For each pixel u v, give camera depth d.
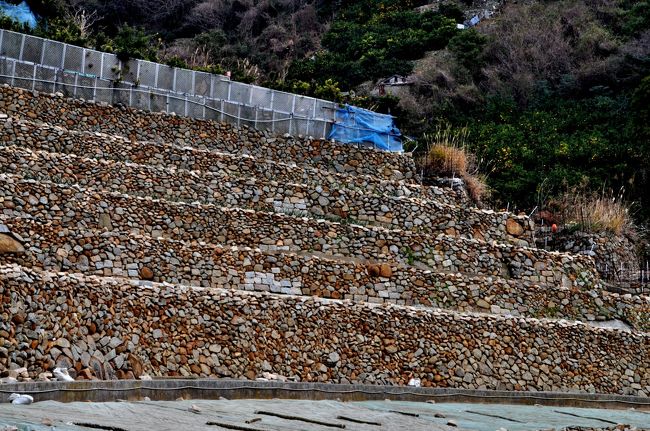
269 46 66.62
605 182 45.34
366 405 21.02
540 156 47.81
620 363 30.28
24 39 33.53
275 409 18.56
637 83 55.47
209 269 26.78
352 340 26.33
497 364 28.27
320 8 71.69
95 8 66.50
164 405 17.84
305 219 30.16
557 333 29.58
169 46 65.00
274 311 25.47
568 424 20.55
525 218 35.09
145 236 26.27
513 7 66.12
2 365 20.11
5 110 31.83
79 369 21.50
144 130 34.12
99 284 22.80
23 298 21.05
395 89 56.91
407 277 29.53
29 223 24.52
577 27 62.19
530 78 57.00
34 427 13.96
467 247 32.06
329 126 37.62
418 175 38.62
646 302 32.97
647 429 20.55
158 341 23.38
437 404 23.19
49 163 28.81
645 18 61.53
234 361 24.36
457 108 54.72
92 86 34.22
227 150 35.38
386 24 66.94
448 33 62.53
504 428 18.56
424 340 27.34
